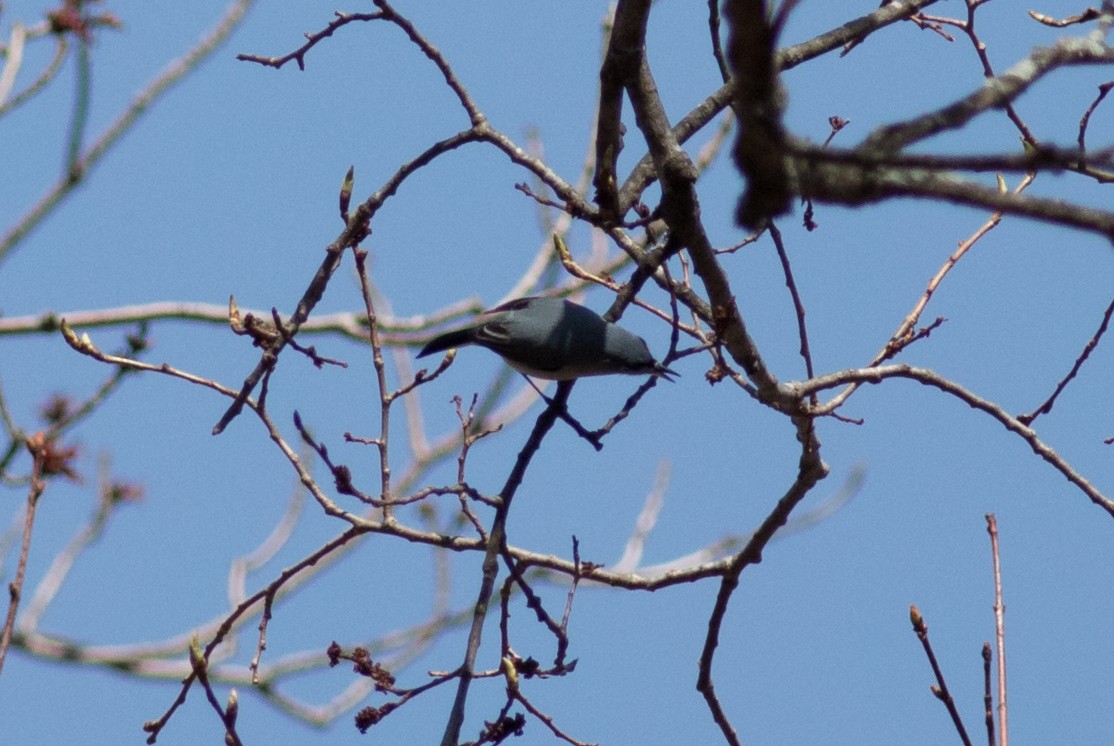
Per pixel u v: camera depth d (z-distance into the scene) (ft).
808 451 33.88
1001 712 28.84
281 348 32.81
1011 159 14.10
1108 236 14.03
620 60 28.68
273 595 32.96
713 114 37.70
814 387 32.81
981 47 38.75
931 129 15.07
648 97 27.81
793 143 14.21
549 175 32.83
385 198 34.12
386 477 33.30
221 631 32.71
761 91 14.17
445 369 33.68
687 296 37.37
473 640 30.63
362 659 30.19
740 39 14.05
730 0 14.05
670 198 27.30
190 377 32.94
